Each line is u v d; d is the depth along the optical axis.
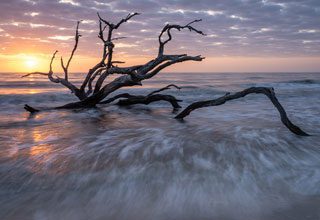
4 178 4.72
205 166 5.21
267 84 37.94
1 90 29.09
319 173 4.94
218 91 25.30
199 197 4.09
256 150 6.14
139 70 12.24
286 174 4.89
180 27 11.97
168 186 4.43
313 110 12.90
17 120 10.58
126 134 7.94
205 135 7.56
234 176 4.79
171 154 5.86
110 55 12.48
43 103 17.61
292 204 3.89
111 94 23.91
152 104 16.00
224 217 3.57
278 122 9.71
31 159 5.64
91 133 8.15
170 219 3.54
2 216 3.59
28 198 4.07
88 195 4.17
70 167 5.20
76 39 14.00
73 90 14.16
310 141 6.95
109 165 5.28
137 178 4.71
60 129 8.80
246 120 10.23
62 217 3.59
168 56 12.07
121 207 3.85
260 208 3.78
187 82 49.56
